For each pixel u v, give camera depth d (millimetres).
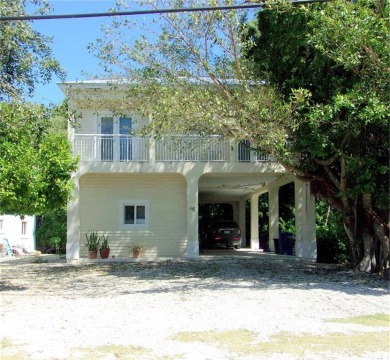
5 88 13789
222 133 13359
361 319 8461
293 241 22922
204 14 13672
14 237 31031
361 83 11414
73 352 6457
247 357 6168
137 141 20562
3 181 11266
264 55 14523
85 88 18500
